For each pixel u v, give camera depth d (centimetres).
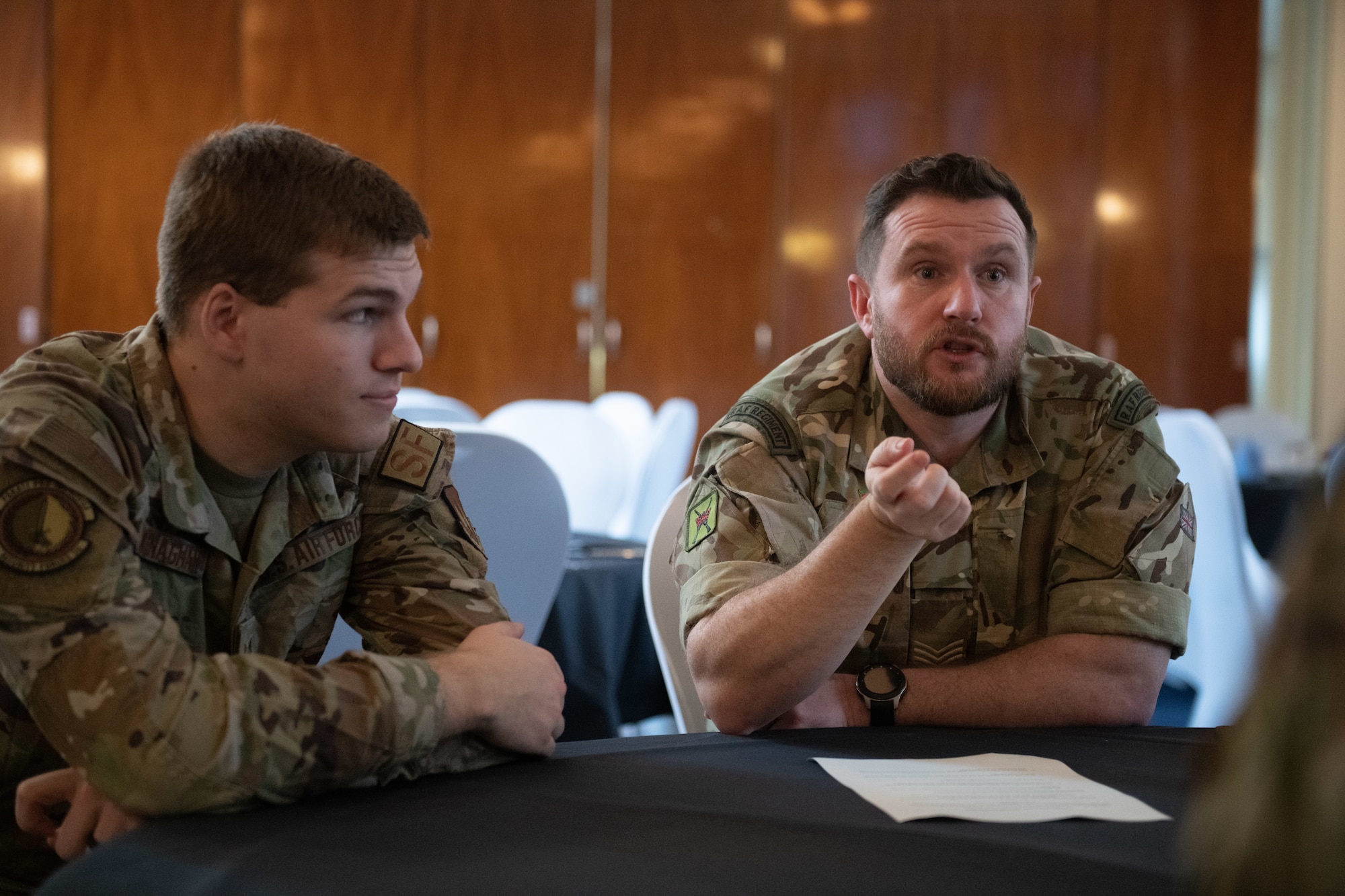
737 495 129
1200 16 645
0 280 577
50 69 579
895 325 130
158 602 92
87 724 79
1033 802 81
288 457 100
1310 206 680
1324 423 660
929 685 121
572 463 351
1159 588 129
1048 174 642
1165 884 66
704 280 634
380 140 608
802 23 635
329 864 68
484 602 108
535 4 619
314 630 109
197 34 590
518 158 621
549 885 65
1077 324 646
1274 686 39
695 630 120
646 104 629
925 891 64
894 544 108
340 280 91
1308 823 36
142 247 588
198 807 78
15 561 83
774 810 79
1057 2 639
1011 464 136
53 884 67
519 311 624
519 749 92
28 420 87
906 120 639
